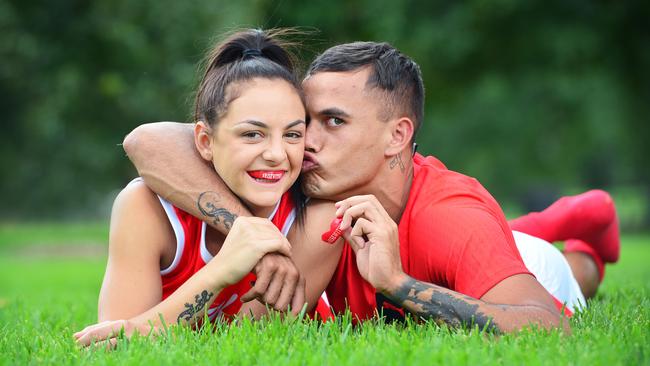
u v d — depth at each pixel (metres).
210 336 3.16
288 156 3.37
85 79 15.86
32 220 33.75
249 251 3.25
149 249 3.45
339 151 3.49
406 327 3.51
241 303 3.64
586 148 31.47
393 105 3.54
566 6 17.92
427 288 3.23
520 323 3.09
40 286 8.74
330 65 3.54
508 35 18.19
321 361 2.69
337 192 3.55
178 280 3.59
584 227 4.73
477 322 3.12
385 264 3.25
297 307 3.40
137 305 3.39
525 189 37.06
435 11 17.59
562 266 4.47
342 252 3.76
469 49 17.78
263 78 3.36
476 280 3.24
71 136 25.28
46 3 15.39
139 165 3.49
